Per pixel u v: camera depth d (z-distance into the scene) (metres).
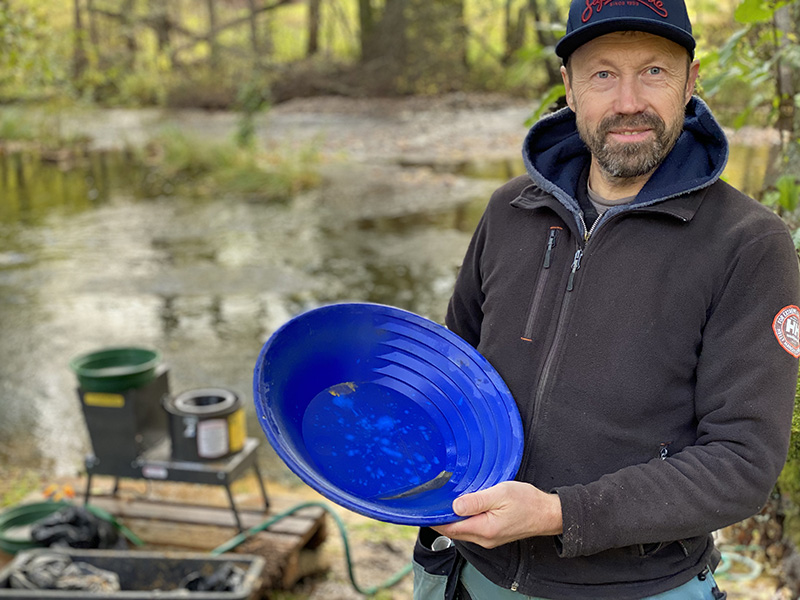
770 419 1.40
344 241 10.66
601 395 1.55
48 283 9.14
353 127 19.98
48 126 19.36
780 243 1.47
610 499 1.41
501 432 1.60
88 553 3.48
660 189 1.55
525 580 1.62
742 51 2.66
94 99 26.03
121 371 3.92
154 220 12.05
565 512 1.41
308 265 9.66
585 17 1.55
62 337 7.53
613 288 1.56
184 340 7.43
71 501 4.21
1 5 6.98
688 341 1.51
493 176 14.44
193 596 3.17
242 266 9.66
